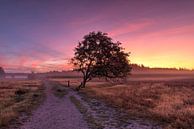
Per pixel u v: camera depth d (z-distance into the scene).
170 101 31.09
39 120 18.88
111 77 66.38
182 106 26.05
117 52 65.38
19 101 32.94
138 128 16.42
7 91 50.84
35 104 28.70
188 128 16.16
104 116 20.80
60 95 42.16
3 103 28.72
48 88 64.31
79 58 65.62
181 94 42.03
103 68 64.81
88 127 16.50
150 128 16.45
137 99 33.03
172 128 16.16
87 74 66.12
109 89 55.66
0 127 16.41
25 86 73.88
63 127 16.47
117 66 65.19
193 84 71.94
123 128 16.36
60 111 23.58
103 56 64.94
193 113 20.36
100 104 29.11
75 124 17.44
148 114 20.94
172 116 19.64
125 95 38.69
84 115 21.23
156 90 50.62
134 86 66.31
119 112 23.02
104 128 16.30
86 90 53.22
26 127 16.45
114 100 31.20
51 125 17.08
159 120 18.98
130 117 20.25
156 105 27.44
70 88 65.19
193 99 33.31
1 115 19.47
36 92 48.94
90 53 65.00
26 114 21.61
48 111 23.53
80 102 31.36
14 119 19.17
